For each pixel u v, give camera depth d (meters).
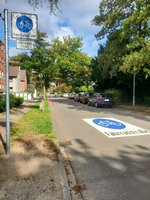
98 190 4.67
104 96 26.11
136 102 30.16
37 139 8.23
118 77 29.50
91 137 9.53
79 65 50.66
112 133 10.31
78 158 6.75
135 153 7.13
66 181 4.84
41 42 18.45
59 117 16.23
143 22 18.38
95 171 5.70
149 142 8.51
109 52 25.73
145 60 18.83
